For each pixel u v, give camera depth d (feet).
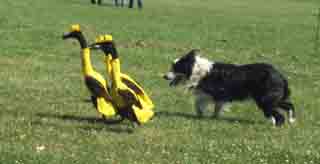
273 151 32.71
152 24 108.06
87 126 36.17
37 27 90.74
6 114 38.55
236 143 34.19
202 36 95.71
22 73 54.70
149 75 59.41
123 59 68.44
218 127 38.47
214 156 31.04
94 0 145.18
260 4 180.24
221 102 41.37
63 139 32.83
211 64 41.37
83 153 30.25
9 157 28.71
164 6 154.40
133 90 35.12
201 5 164.76
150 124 37.65
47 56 66.49
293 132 38.42
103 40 34.86
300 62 76.33
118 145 32.19
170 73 41.55
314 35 106.73
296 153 32.53
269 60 76.48
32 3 129.80
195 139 34.63
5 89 46.75
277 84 39.88
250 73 40.27
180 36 93.56
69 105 42.42
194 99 47.11
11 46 71.46
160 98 47.57
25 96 44.70
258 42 93.20
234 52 81.66
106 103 35.04
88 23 102.63
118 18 114.83
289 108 41.50
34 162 28.17
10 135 33.12
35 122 36.55
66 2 142.00
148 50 77.41
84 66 35.47
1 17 98.17
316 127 40.83
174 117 40.68
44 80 52.01
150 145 32.58
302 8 172.76
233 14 141.69
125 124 37.09
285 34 105.81
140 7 142.51
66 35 35.78
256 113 44.34
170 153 31.22
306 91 56.13
